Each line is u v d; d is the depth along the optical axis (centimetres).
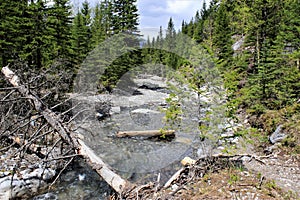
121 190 477
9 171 575
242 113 1094
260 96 994
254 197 461
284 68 941
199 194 481
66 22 1709
